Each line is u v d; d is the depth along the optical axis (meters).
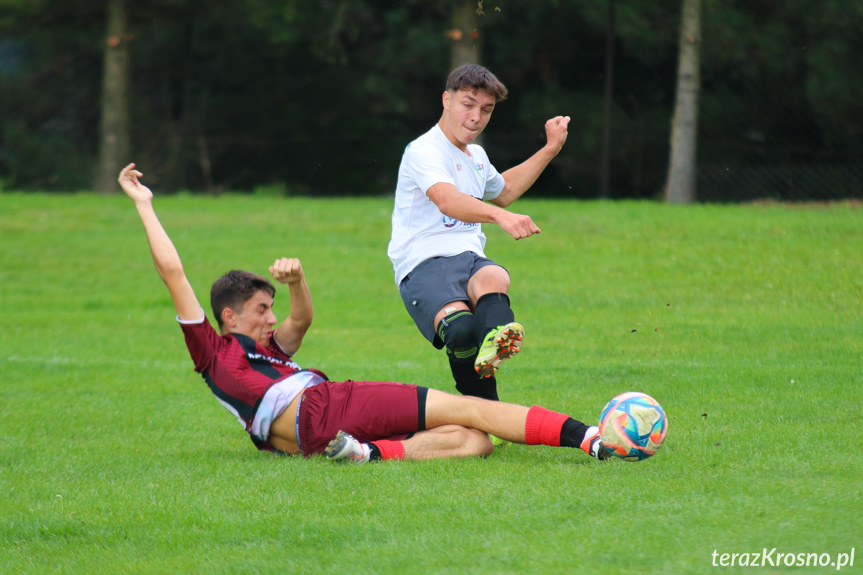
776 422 18.09
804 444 16.11
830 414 18.55
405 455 16.28
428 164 16.42
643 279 39.81
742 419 18.50
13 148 103.12
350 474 15.34
